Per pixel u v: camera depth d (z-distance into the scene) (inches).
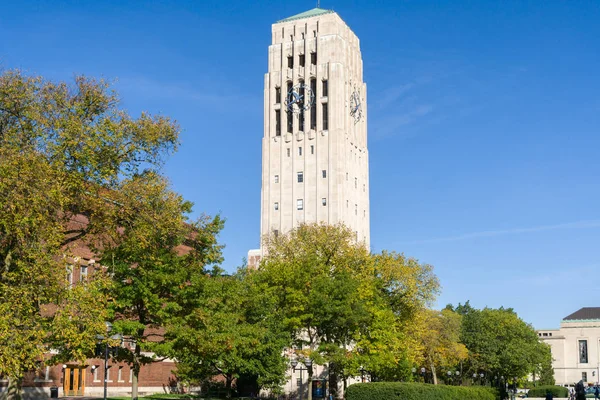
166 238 2149.4
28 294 1649.9
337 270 3201.3
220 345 2178.9
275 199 5305.1
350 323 2829.7
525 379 6215.6
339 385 4124.0
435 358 4382.4
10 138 1823.3
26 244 1711.4
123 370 3395.7
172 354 2146.9
